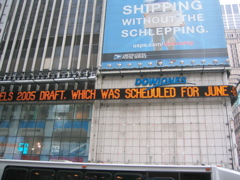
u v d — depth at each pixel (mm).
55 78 28703
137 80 27812
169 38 28672
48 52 31703
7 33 34062
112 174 11586
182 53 27672
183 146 24469
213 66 26484
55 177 11969
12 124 28109
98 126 26609
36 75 30109
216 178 10641
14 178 12266
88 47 31016
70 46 31531
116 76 28531
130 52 28859
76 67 30125
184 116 25547
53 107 28188
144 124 26016
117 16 31250
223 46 27344
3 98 28578
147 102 26766
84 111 27469
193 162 23734
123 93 26625
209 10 29484
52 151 26281
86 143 26094
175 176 11109
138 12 30953
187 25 28984
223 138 24141
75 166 12016
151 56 28203
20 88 30234
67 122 27266
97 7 33438
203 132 24656
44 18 34031
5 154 26891
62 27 33031
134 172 11469
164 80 27078
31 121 27906
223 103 25344
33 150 26641
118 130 26203
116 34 30172
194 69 26609
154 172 11320
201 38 28078
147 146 25094
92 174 11742
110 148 25594
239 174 10398
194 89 25438
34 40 32875
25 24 34094
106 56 29172
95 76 28031
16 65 31516
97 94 27031
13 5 36188
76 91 27531
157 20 29938
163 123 25703
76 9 33812
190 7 29969
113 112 27000
